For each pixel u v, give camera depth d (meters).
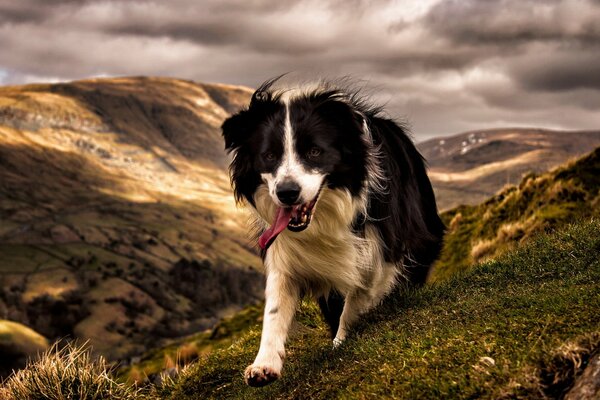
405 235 6.71
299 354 7.39
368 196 6.10
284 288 6.14
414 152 7.53
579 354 3.92
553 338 4.28
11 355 90.12
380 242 6.28
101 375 7.69
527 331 4.61
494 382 4.05
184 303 176.50
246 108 6.29
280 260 6.12
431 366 4.60
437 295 6.66
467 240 15.60
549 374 3.95
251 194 6.22
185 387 8.13
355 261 6.11
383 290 6.58
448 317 5.65
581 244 6.62
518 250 7.49
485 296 6.07
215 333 17.09
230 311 181.62
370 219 6.14
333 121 5.84
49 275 174.75
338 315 7.16
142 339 142.00
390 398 4.39
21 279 167.62
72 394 7.27
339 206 5.88
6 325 99.50
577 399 3.64
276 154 5.77
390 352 5.18
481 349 4.52
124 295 166.25
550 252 6.79
